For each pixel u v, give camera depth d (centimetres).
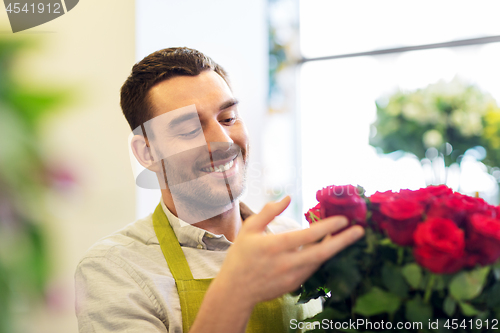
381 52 244
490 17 219
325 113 248
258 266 61
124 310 88
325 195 65
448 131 150
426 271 60
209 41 224
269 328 91
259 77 254
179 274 97
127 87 101
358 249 65
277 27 265
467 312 58
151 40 181
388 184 104
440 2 228
